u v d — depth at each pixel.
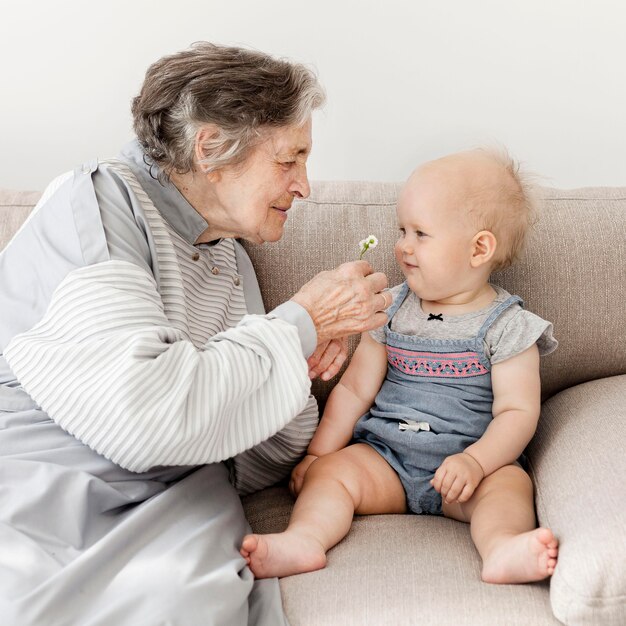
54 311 1.20
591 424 1.43
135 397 1.10
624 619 1.06
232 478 1.56
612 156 2.11
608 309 1.66
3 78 2.01
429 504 1.51
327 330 1.32
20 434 1.21
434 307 1.61
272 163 1.35
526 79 2.04
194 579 1.10
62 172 2.10
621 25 1.99
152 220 1.35
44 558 1.08
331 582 1.21
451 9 1.99
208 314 1.45
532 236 1.67
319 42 2.01
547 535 1.16
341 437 1.63
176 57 1.34
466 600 1.14
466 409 1.54
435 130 2.09
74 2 1.96
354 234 1.70
